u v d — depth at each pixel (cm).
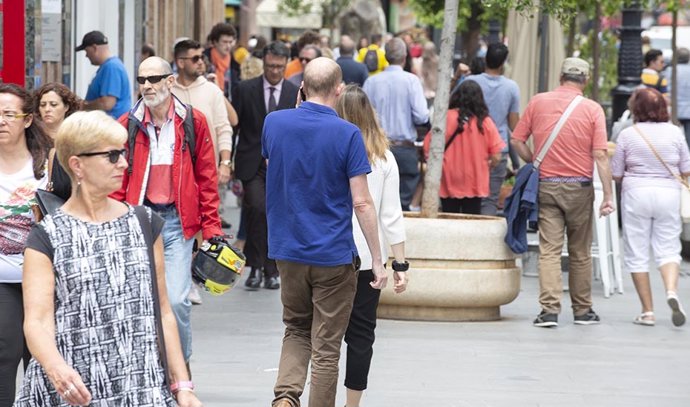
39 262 1078
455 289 2391
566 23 2602
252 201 2783
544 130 2398
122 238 1096
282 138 1545
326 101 1555
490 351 2181
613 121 4409
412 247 2389
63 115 1680
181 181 1683
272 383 1906
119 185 1103
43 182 1448
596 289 2988
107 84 2861
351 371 1661
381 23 7750
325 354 1553
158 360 1095
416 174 3019
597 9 4128
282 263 1555
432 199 2494
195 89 2505
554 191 2400
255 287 2823
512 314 2564
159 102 1673
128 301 1085
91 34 2862
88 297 1077
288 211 1541
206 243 1689
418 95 2967
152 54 3819
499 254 2409
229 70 4553
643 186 2483
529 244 3130
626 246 2517
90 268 1080
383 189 1692
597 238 2944
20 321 1427
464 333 2334
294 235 1538
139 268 1091
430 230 2388
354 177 1529
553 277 2420
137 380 1082
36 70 2759
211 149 1709
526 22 3891
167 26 5034
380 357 2103
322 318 1553
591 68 4847
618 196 3747
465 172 2806
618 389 1925
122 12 3978
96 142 1087
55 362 1052
